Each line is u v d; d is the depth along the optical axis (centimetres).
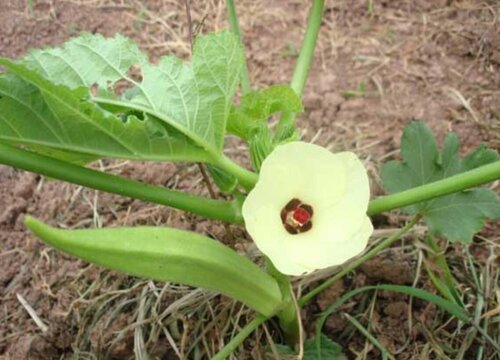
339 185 25
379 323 35
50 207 41
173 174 42
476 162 32
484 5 49
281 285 31
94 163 43
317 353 33
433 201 32
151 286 36
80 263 39
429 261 36
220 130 27
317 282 36
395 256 37
